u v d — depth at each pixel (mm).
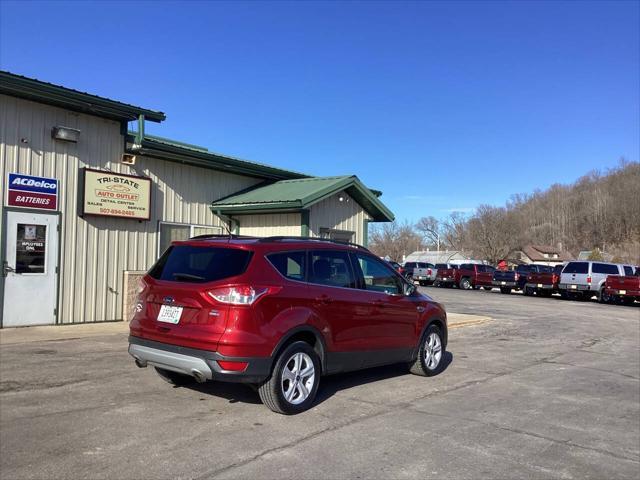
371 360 7016
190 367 5520
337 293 6500
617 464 4867
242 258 5754
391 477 4352
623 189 106562
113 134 12078
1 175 10242
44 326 10898
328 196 13703
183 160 13344
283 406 5758
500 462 4781
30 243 10727
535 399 7016
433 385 7547
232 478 4203
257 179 15844
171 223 13383
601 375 8766
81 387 6578
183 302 5676
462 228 91062
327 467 4492
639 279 25484
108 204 11875
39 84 10203
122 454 4586
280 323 5723
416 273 42531
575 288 29078
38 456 4484
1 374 7051
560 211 117875
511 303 24312
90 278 11695
